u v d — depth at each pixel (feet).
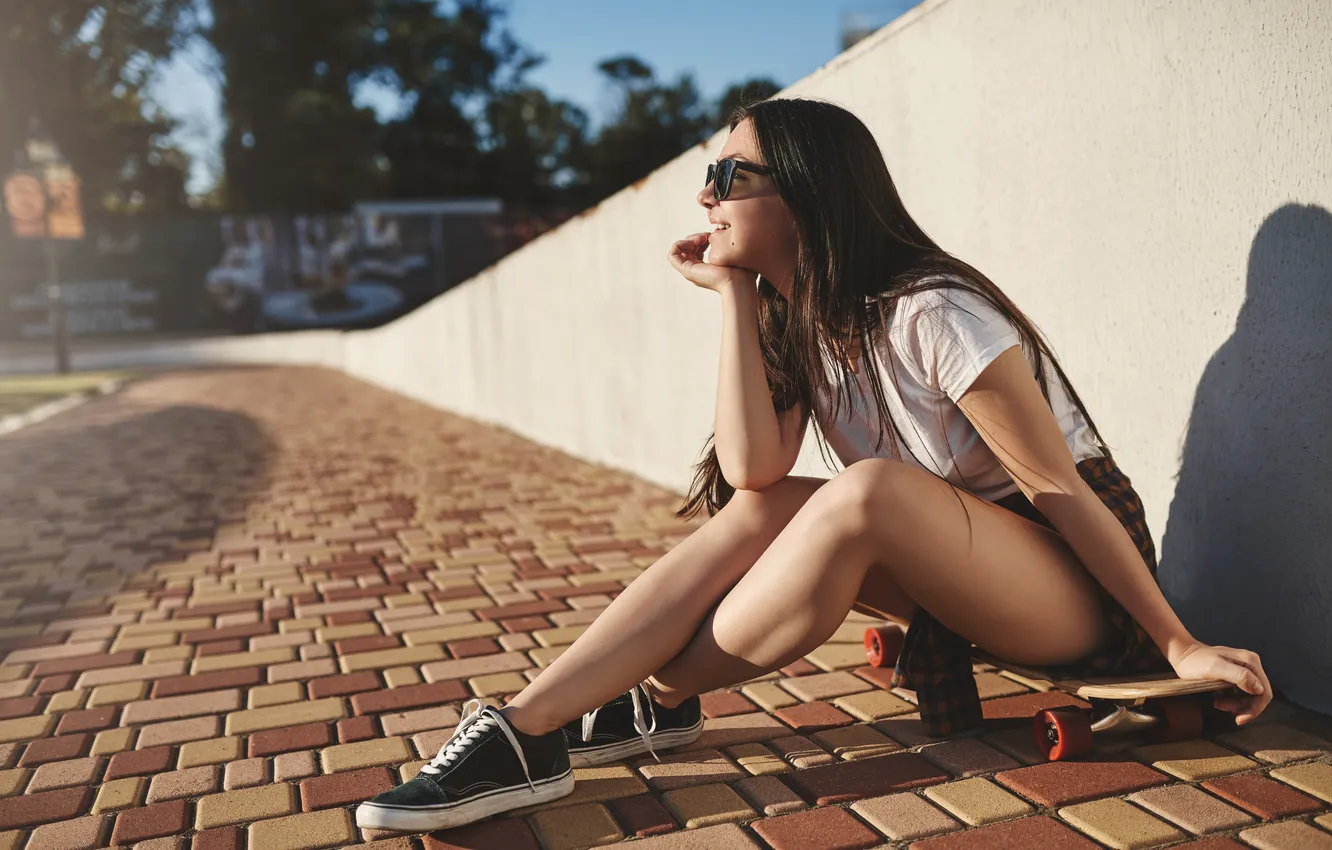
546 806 6.16
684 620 6.20
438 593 11.66
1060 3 8.79
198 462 24.14
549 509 16.58
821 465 12.97
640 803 6.15
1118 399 8.55
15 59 127.85
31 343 94.73
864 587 6.63
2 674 9.19
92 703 8.37
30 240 95.40
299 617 10.85
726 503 7.36
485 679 8.70
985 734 6.95
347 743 7.34
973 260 10.18
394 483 19.95
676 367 17.30
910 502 5.69
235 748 7.35
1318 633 6.96
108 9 134.00
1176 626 5.91
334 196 144.15
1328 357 6.73
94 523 16.76
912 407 6.20
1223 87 7.30
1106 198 8.48
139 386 57.47
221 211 149.18
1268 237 7.07
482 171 164.35
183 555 14.17
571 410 23.11
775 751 6.88
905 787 6.21
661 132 168.96
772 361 6.90
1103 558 5.91
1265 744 6.51
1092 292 8.70
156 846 5.88
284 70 146.41
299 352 81.87
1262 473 7.27
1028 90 9.25
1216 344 7.57
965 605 5.95
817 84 12.96
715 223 6.52
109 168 136.26
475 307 31.63
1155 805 5.78
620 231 19.16
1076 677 6.18
